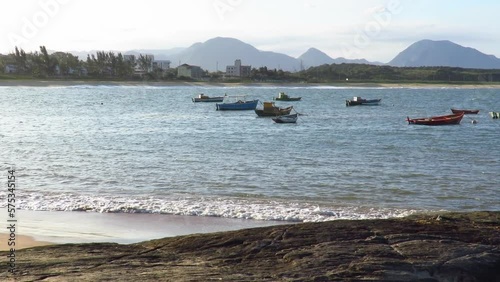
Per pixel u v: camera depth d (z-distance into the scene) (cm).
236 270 917
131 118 7875
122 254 1022
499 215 1242
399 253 971
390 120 7750
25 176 2773
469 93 19588
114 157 3553
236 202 2158
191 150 3984
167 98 14388
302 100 13762
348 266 919
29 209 1983
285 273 898
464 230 1102
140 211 1959
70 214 1911
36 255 1020
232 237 1072
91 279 862
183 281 857
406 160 3525
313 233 1074
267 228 1112
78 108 10119
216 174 2862
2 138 4888
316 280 870
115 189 2436
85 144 4388
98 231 1683
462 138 5238
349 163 3341
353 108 10769
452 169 3144
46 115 8331
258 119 7762
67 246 1085
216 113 9025
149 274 891
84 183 2583
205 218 1872
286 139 4950
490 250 987
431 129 6356
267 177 2784
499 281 933
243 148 4144
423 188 2541
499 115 8400
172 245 1062
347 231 1082
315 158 3566
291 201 2205
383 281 872
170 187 2494
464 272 918
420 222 1152
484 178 2833
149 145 4334
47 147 4150
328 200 2245
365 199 2286
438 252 973
